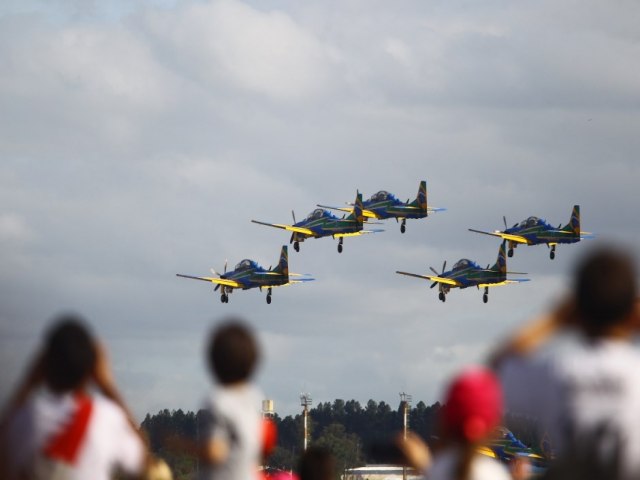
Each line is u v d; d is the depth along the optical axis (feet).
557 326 76.43
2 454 84.99
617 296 75.31
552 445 78.95
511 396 76.38
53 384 84.79
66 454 83.51
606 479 76.28
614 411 75.56
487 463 78.38
